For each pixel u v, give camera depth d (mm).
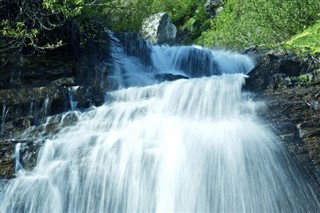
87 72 10711
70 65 10258
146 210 6902
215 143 7320
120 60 12109
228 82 8797
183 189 6938
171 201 6887
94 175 7113
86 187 7039
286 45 12477
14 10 10062
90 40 11148
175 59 13836
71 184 7062
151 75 12328
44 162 7336
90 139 7594
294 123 7707
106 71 11195
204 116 8477
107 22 12969
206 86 8812
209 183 6988
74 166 7184
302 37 12281
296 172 7152
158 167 7082
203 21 27594
